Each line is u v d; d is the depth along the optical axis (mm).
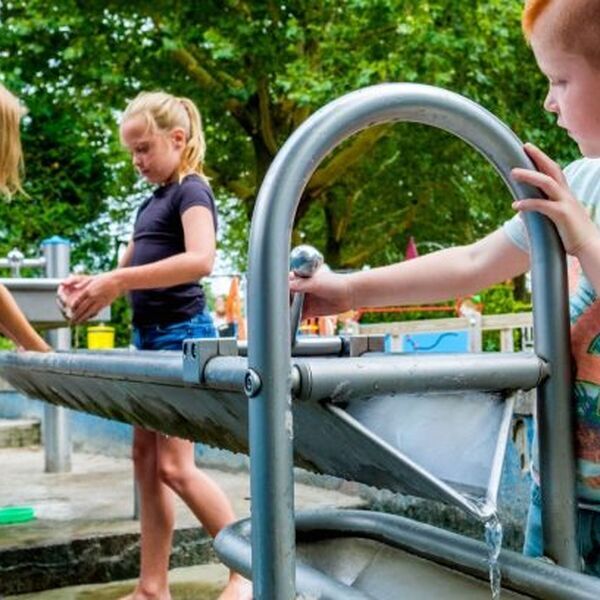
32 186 12000
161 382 1067
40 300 2652
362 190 13422
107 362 1176
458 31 10555
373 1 10305
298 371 838
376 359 878
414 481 856
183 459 2305
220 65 11430
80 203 12359
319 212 14180
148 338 2350
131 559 2844
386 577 1100
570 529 1056
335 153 11789
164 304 2322
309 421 903
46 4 11000
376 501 3293
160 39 11102
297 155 882
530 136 11227
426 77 10336
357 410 867
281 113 11938
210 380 930
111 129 11422
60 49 11227
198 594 2559
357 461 907
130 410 1287
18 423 5531
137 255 2383
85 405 1478
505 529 2531
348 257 13742
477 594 998
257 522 846
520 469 2465
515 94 11617
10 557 2672
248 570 1003
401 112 952
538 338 1057
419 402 900
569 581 895
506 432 940
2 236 11586
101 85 11445
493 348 8812
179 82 11391
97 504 3387
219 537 1123
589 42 1021
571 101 1057
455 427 920
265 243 857
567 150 11484
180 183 2359
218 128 12422
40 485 3904
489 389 946
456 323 7930
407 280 1228
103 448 5109
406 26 10094
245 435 983
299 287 1145
